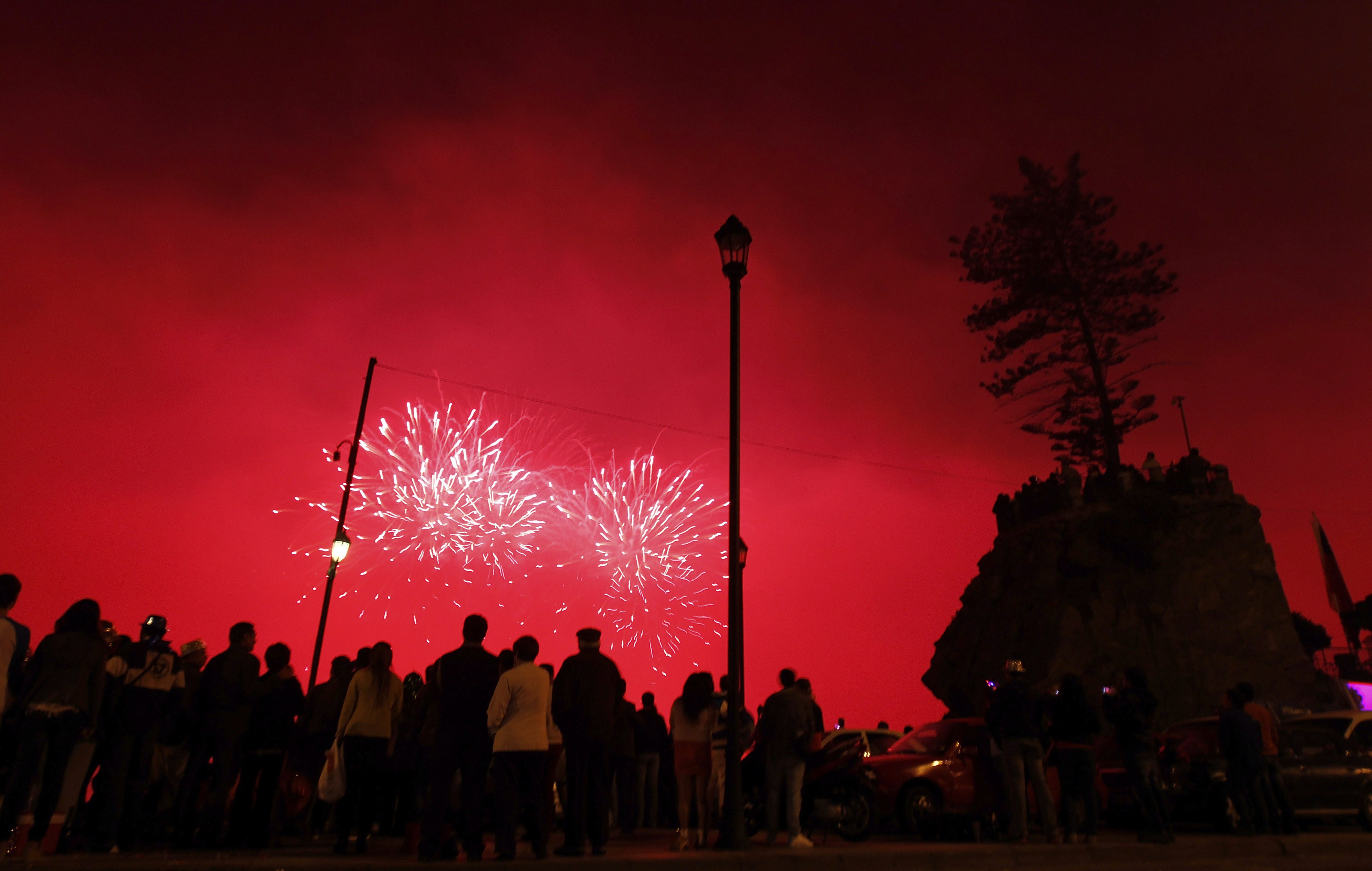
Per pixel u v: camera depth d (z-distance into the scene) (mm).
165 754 9289
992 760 11430
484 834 11531
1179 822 14977
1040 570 34344
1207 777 12703
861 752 12734
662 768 14695
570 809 7922
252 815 9047
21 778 6797
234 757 8633
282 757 9258
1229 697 12016
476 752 7656
